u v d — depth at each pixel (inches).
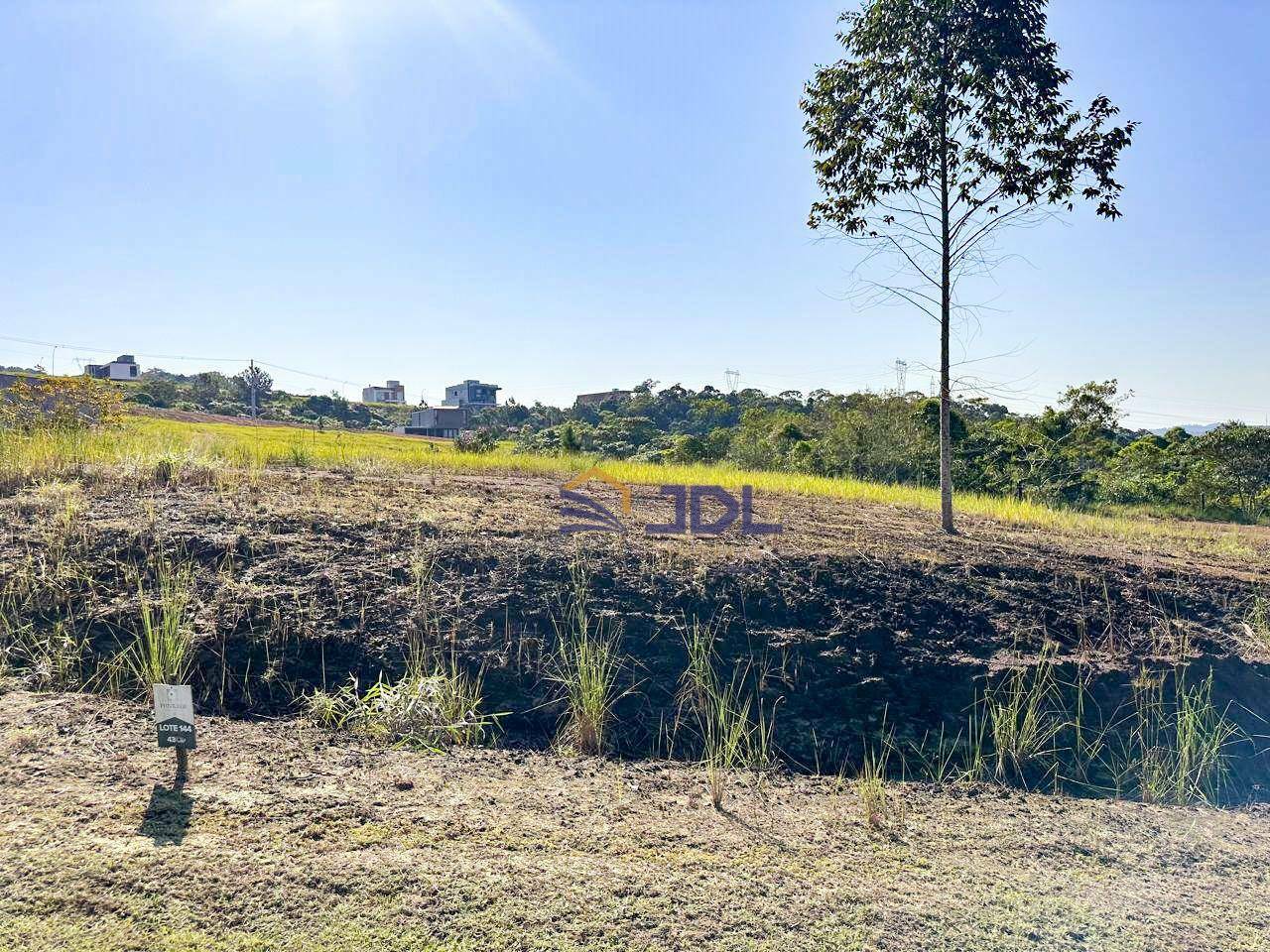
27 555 222.4
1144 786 187.8
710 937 107.8
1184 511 887.7
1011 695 215.3
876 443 885.8
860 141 353.1
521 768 167.5
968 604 255.9
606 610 227.0
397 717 178.4
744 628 229.3
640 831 139.9
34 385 442.3
